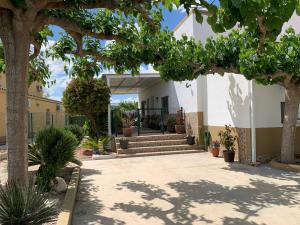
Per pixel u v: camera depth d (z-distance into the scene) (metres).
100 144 14.83
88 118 17.70
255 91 11.45
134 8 6.19
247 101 11.46
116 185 8.64
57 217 5.39
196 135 15.38
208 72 10.23
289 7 3.37
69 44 9.07
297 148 11.84
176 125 16.66
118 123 17.64
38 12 6.02
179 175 9.75
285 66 9.27
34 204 4.80
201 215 6.05
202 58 9.71
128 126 16.03
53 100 31.75
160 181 9.02
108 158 13.72
